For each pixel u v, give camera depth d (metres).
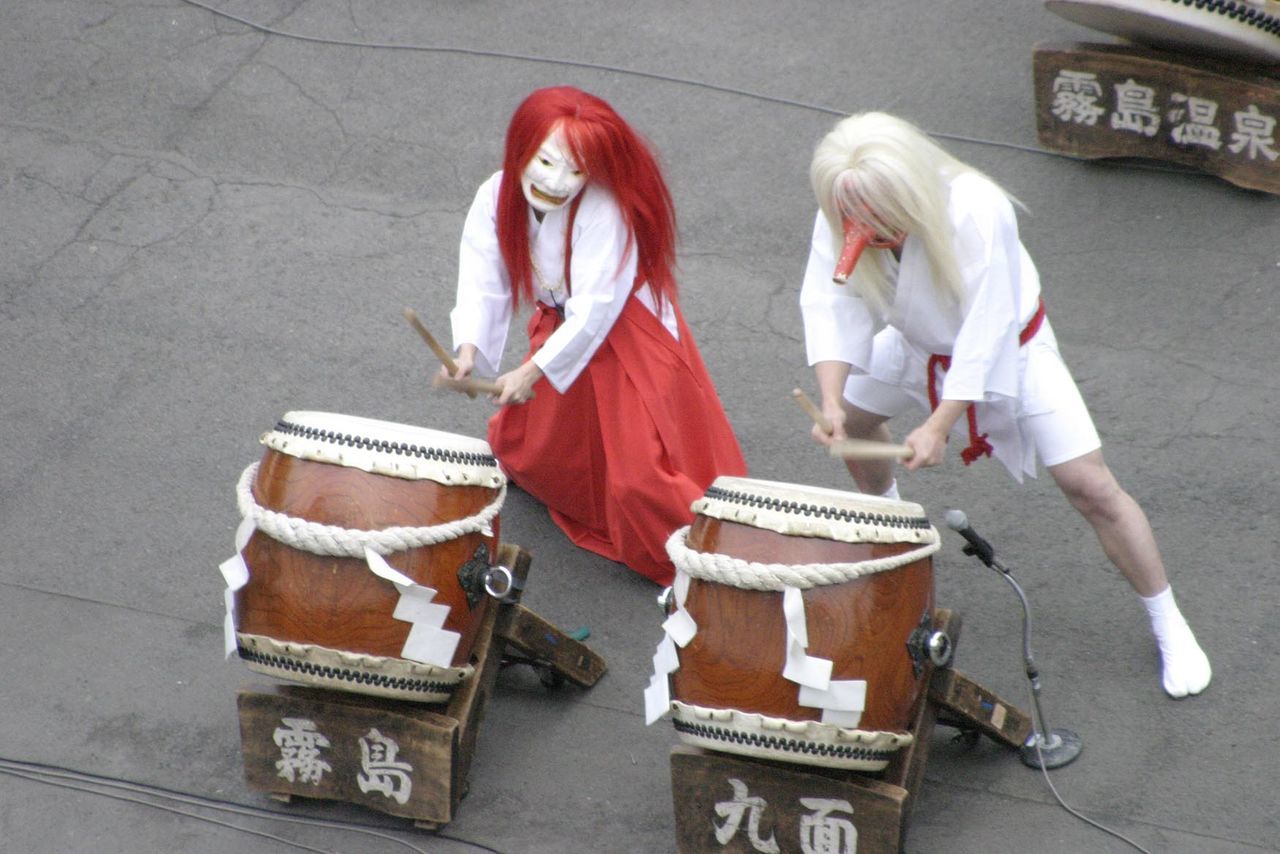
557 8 24.48
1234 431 16.27
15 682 13.88
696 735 11.08
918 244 11.72
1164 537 15.03
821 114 21.73
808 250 19.56
